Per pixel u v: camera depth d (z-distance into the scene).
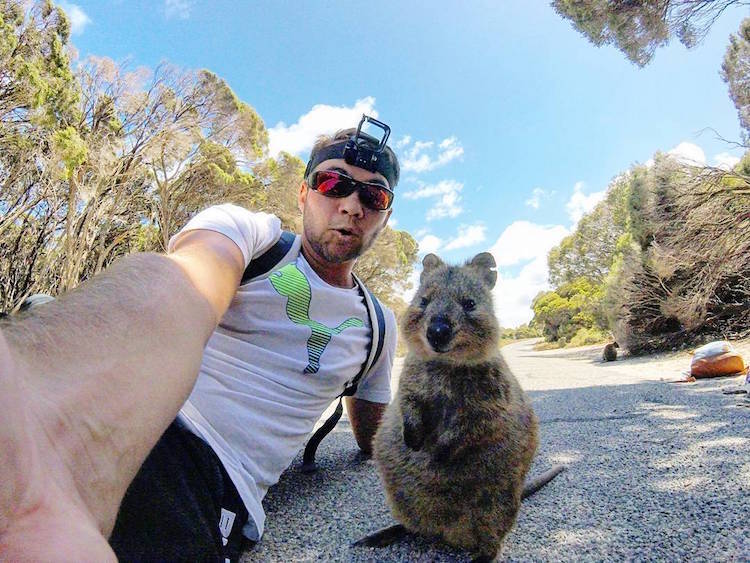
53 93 4.34
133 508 0.40
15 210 4.83
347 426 1.48
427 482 0.64
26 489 0.15
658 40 3.52
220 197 6.63
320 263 0.72
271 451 0.61
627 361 4.25
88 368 0.20
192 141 6.19
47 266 4.84
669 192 4.46
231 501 0.54
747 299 4.34
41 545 0.14
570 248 12.90
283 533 0.67
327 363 0.68
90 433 0.19
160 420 0.22
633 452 1.00
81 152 4.38
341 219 0.68
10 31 4.09
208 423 0.57
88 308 0.23
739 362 2.34
